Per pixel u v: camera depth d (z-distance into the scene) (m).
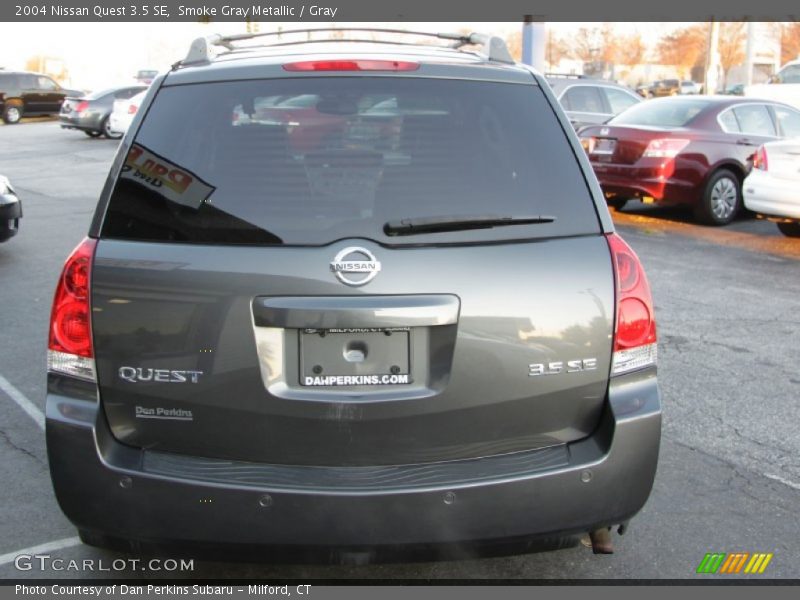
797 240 10.95
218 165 2.94
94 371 2.86
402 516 2.79
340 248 2.80
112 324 2.84
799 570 3.55
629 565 3.58
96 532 2.88
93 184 16.75
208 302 2.79
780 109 12.91
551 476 2.86
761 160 10.81
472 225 2.88
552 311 2.88
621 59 60.53
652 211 13.45
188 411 2.84
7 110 34.72
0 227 9.09
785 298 7.92
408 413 2.82
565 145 3.09
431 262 2.81
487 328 2.83
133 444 2.89
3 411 5.14
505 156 3.02
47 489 4.18
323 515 2.77
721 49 57.78
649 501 4.11
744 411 5.22
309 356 2.81
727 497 4.16
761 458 4.59
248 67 3.17
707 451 4.67
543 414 2.93
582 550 3.69
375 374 2.82
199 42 3.37
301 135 2.99
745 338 6.68
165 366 2.82
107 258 2.86
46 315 7.20
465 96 3.12
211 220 2.86
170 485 2.79
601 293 2.93
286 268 2.78
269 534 2.79
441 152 2.99
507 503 2.84
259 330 2.79
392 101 3.08
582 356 2.92
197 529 2.81
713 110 12.28
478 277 2.83
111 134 27.38
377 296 2.78
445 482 2.82
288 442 2.84
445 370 2.83
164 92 3.12
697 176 11.89
